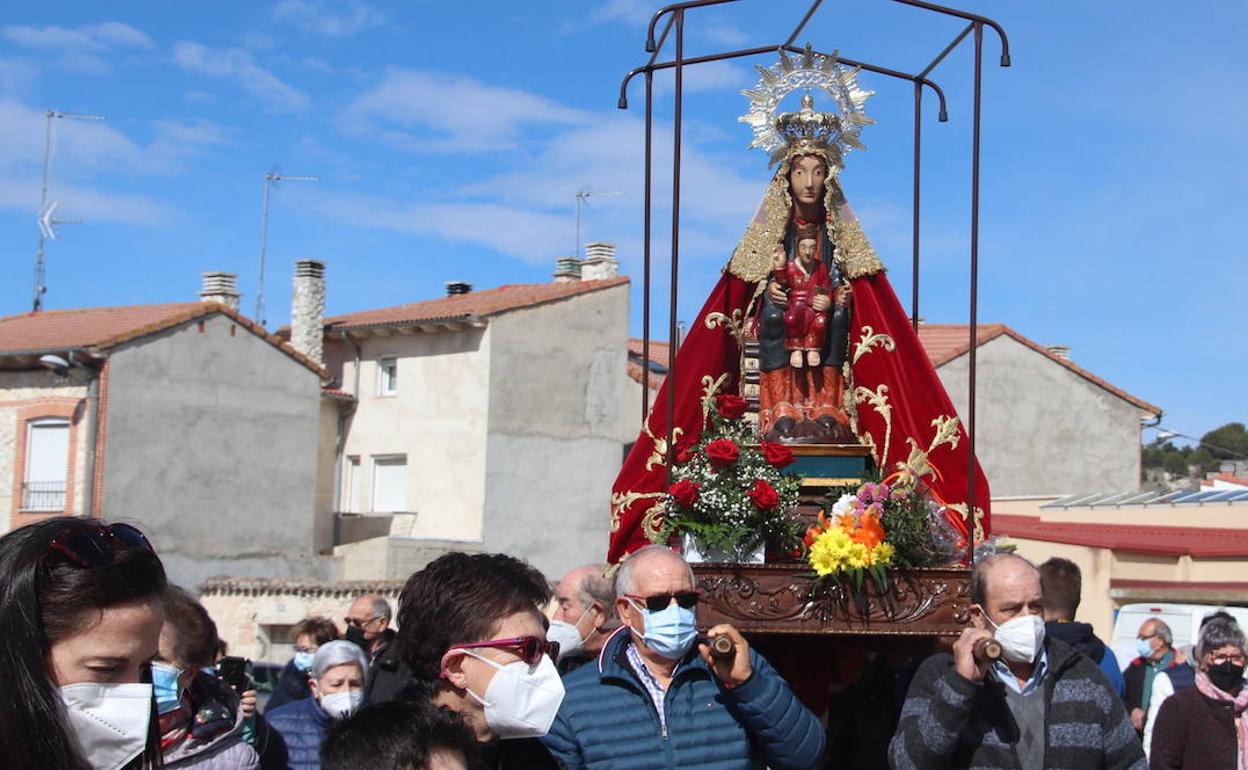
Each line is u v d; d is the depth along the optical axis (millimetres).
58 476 28281
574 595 6852
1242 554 19500
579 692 5188
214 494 29891
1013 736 5352
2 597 2791
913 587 6688
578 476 33469
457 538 32312
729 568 6586
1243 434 59125
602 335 34219
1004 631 5328
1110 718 5430
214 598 27328
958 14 7082
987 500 7590
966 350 31672
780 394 7832
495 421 32344
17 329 31047
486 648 4188
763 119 7848
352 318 36062
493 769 4555
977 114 7055
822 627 6598
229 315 30406
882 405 7840
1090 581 19656
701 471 7035
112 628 2859
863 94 7832
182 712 4332
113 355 28312
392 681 6656
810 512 7223
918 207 8164
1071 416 32875
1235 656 6953
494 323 32531
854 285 7918
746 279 7828
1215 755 6918
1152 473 53250
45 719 2748
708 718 5184
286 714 6977
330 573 31438
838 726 7227
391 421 33969
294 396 31531
